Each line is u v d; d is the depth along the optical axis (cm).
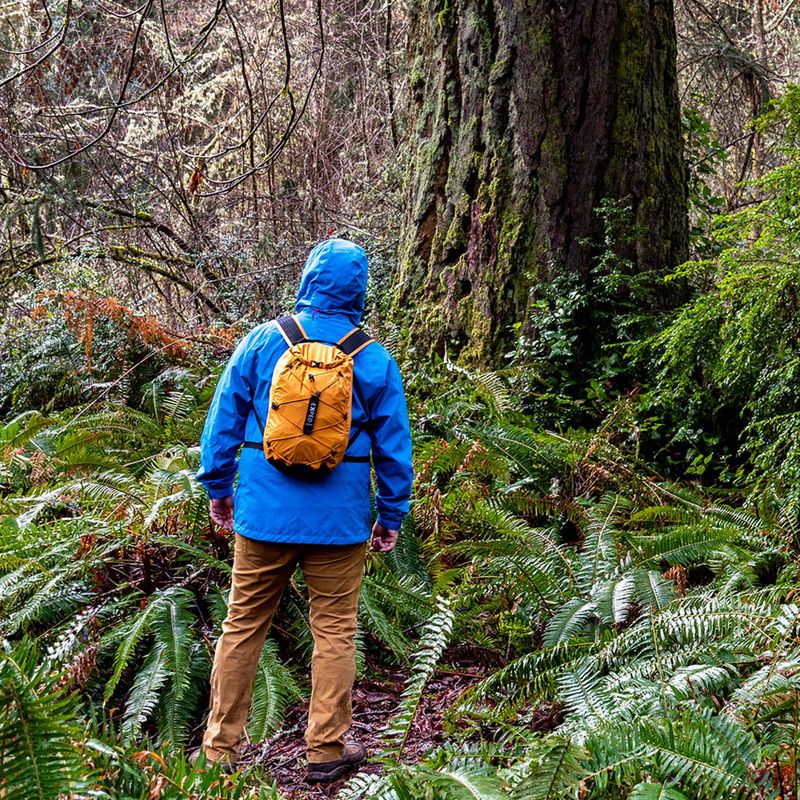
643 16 731
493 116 737
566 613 357
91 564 406
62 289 901
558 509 505
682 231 765
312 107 1475
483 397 612
